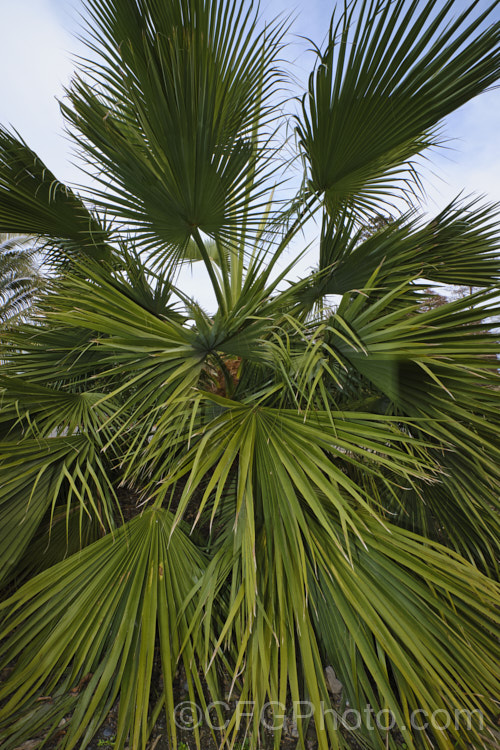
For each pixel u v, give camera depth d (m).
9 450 1.47
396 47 1.28
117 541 1.41
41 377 2.06
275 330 1.68
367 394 1.87
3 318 10.57
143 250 1.86
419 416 1.39
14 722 1.10
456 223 1.84
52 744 1.09
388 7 1.18
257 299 1.43
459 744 0.99
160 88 1.19
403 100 1.45
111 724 1.19
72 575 1.29
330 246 1.86
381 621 1.00
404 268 1.57
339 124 1.64
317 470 1.02
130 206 1.62
